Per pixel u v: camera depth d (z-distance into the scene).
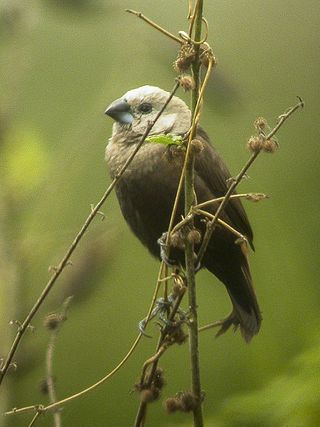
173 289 7.05
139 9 11.98
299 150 12.34
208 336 11.66
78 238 6.74
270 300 10.81
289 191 11.88
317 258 11.23
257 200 6.89
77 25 11.40
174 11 12.01
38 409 7.05
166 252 7.04
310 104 12.71
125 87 11.59
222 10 13.05
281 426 8.31
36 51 11.56
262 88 12.88
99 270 8.24
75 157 9.55
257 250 11.25
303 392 8.34
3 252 9.01
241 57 12.96
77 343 12.27
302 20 12.99
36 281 11.01
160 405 12.07
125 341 12.26
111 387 12.25
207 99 8.58
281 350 10.06
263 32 13.02
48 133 11.45
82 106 11.52
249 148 6.76
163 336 7.05
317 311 10.67
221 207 6.90
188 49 6.80
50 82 11.57
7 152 9.24
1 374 6.75
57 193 9.39
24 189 9.25
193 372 6.91
